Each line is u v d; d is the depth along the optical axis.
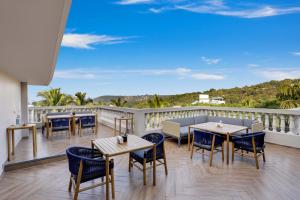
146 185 3.29
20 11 2.10
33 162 4.20
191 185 3.28
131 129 6.97
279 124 5.75
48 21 2.33
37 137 6.49
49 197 2.94
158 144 3.46
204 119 7.21
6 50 3.03
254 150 3.95
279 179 3.47
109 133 7.32
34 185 3.31
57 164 4.29
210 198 2.88
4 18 2.19
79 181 2.67
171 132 6.00
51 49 3.22
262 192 3.03
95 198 2.92
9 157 4.14
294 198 2.87
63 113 7.28
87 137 6.59
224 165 4.14
